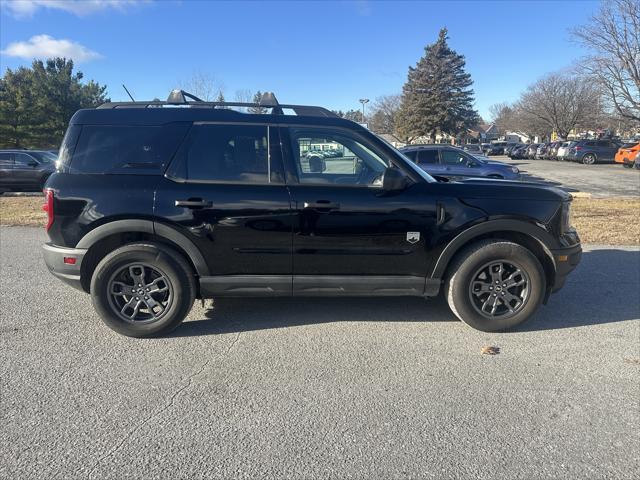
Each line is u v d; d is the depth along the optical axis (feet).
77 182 11.98
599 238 25.22
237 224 12.05
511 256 12.59
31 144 127.24
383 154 12.62
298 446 8.09
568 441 8.30
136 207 11.85
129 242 12.37
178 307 12.34
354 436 8.39
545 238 12.73
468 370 10.93
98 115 12.48
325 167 12.59
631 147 90.27
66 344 12.08
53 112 126.00
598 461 7.79
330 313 14.51
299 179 12.35
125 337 12.53
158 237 12.35
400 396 9.76
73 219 11.93
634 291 16.80
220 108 12.73
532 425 8.78
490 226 12.53
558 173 79.20
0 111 119.44
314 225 12.18
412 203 12.33
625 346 12.31
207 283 12.37
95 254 12.53
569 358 11.59
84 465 7.54
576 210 34.91
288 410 9.20
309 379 10.44
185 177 12.15
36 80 126.52
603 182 62.28
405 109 198.59
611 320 14.14
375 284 12.66
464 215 12.45
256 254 12.28
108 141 12.28
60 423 8.65
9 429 8.45
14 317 13.87
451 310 14.29
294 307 15.01
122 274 12.33
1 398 9.48
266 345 12.19
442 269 12.71
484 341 12.57
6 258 20.94
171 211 11.89
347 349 12.00
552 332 13.21
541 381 10.44
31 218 32.42
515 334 13.06
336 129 12.59
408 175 12.64
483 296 13.09
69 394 9.67
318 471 7.48
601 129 185.88
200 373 10.65
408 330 13.26
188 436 8.33
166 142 12.26
